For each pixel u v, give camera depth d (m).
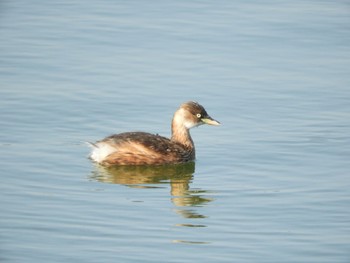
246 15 27.48
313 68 23.44
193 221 15.51
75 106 20.75
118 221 15.46
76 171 17.77
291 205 16.19
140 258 14.02
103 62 23.56
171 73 22.89
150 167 18.33
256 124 20.19
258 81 22.52
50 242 14.53
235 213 15.88
